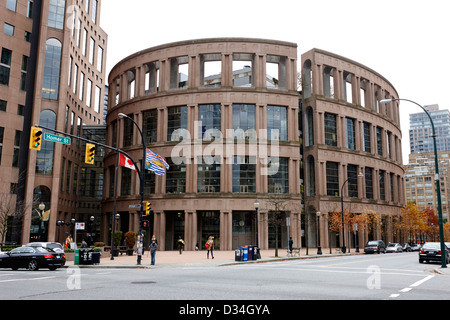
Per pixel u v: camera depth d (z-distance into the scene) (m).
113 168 60.12
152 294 11.73
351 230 54.47
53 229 50.97
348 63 62.59
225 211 48.75
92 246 39.38
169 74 54.22
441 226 23.25
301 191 58.53
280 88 55.16
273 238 51.56
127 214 56.66
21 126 50.81
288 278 16.58
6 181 48.56
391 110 74.69
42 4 54.12
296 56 54.31
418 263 27.77
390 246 55.22
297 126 52.88
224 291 12.42
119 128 57.97
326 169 57.62
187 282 14.96
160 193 51.09
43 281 15.40
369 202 61.81
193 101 51.97
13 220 47.53
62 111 54.16
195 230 48.97
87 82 75.81
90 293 11.95
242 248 28.62
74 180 69.19
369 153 63.22
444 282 15.39
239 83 71.38
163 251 47.69
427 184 175.62
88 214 76.06
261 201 49.50
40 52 52.91
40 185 51.34
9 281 15.40
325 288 13.24
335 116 59.91
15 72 51.12
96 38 81.50
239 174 50.34
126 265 24.55
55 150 52.66
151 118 54.75
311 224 56.44
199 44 53.09
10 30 51.38
